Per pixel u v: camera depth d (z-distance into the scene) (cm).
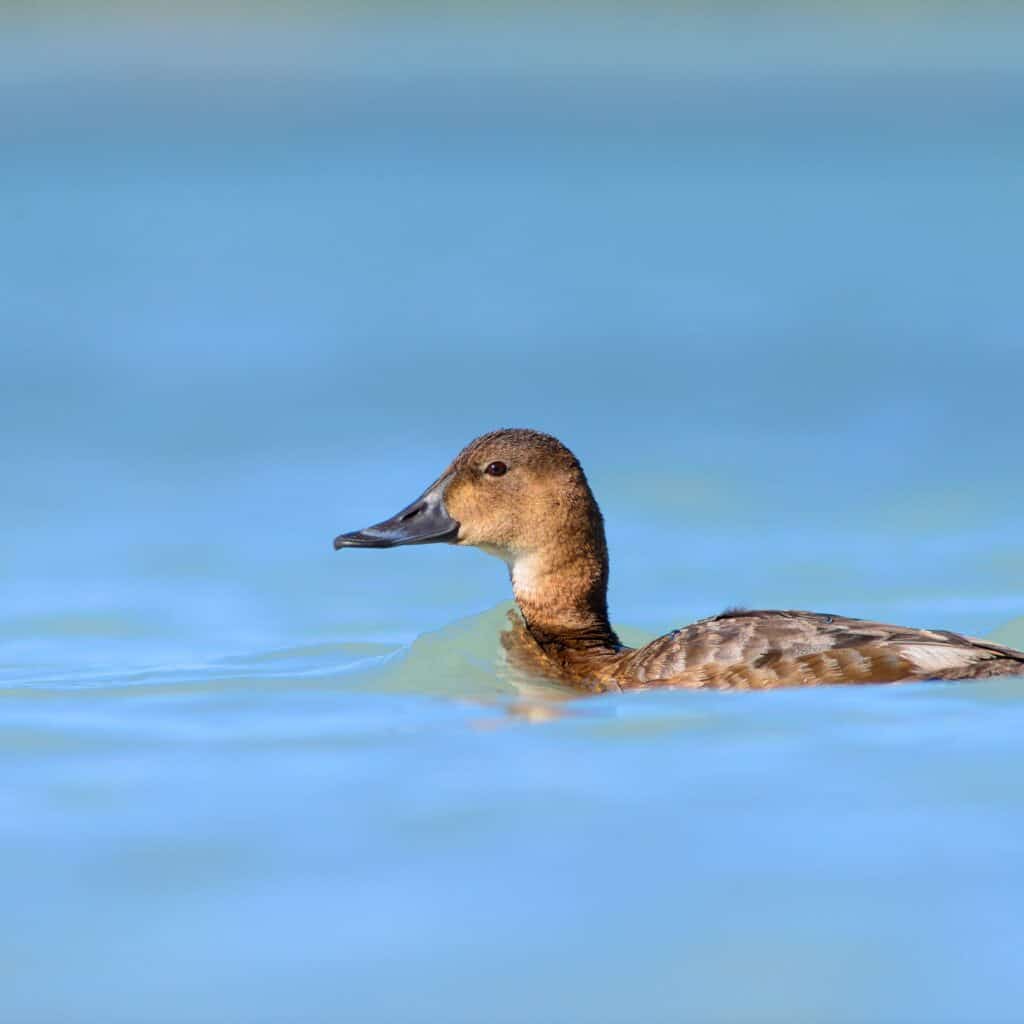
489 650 1271
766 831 841
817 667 1093
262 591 1602
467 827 856
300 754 991
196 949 729
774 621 1149
